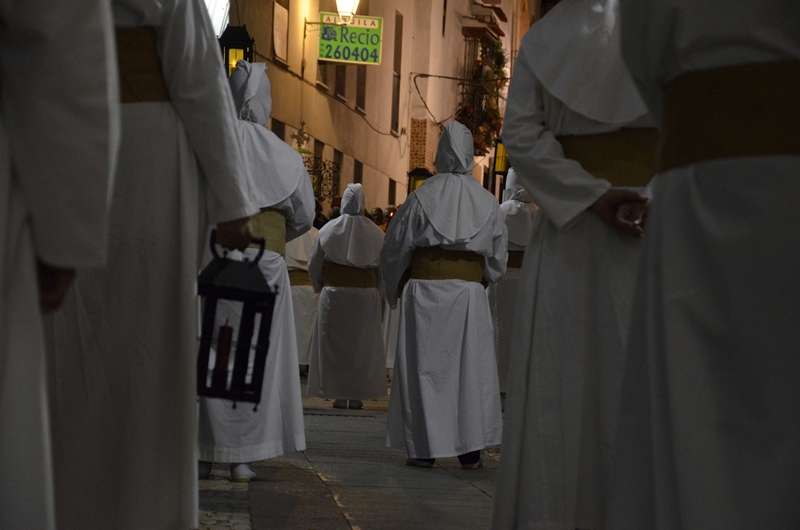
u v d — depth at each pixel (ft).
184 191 13.65
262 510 19.83
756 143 8.91
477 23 162.09
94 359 13.26
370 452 29.96
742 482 8.64
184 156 13.66
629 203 14.10
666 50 9.79
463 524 19.63
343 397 43.11
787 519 8.41
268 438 22.97
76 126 8.31
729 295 8.85
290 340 23.85
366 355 43.14
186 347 13.57
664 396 9.33
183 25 13.39
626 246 14.33
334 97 104.83
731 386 8.85
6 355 8.11
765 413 8.59
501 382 43.39
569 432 14.33
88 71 8.34
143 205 13.42
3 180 8.20
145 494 13.29
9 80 8.34
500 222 29.30
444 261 28.58
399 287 30.17
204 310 13.24
